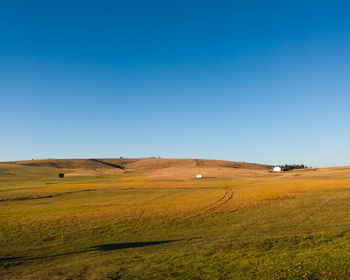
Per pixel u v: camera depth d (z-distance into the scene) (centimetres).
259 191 5856
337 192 5078
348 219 3052
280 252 1709
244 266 1521
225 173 12762
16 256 2344
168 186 7825
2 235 3103
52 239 2911
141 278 1543
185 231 3020
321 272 1291
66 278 1652
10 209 4744
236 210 4041
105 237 2931
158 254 2028
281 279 1287
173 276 1520
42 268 1945
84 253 2341
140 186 8025
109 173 17762
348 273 1243
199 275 1488
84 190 7344
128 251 2284
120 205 4888
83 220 3747
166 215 3891
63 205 5075
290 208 3919
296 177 9288
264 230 2830
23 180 12350
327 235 2091
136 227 3303
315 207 3866
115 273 1655
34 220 3809
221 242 2334
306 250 1675
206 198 5306
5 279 1733
